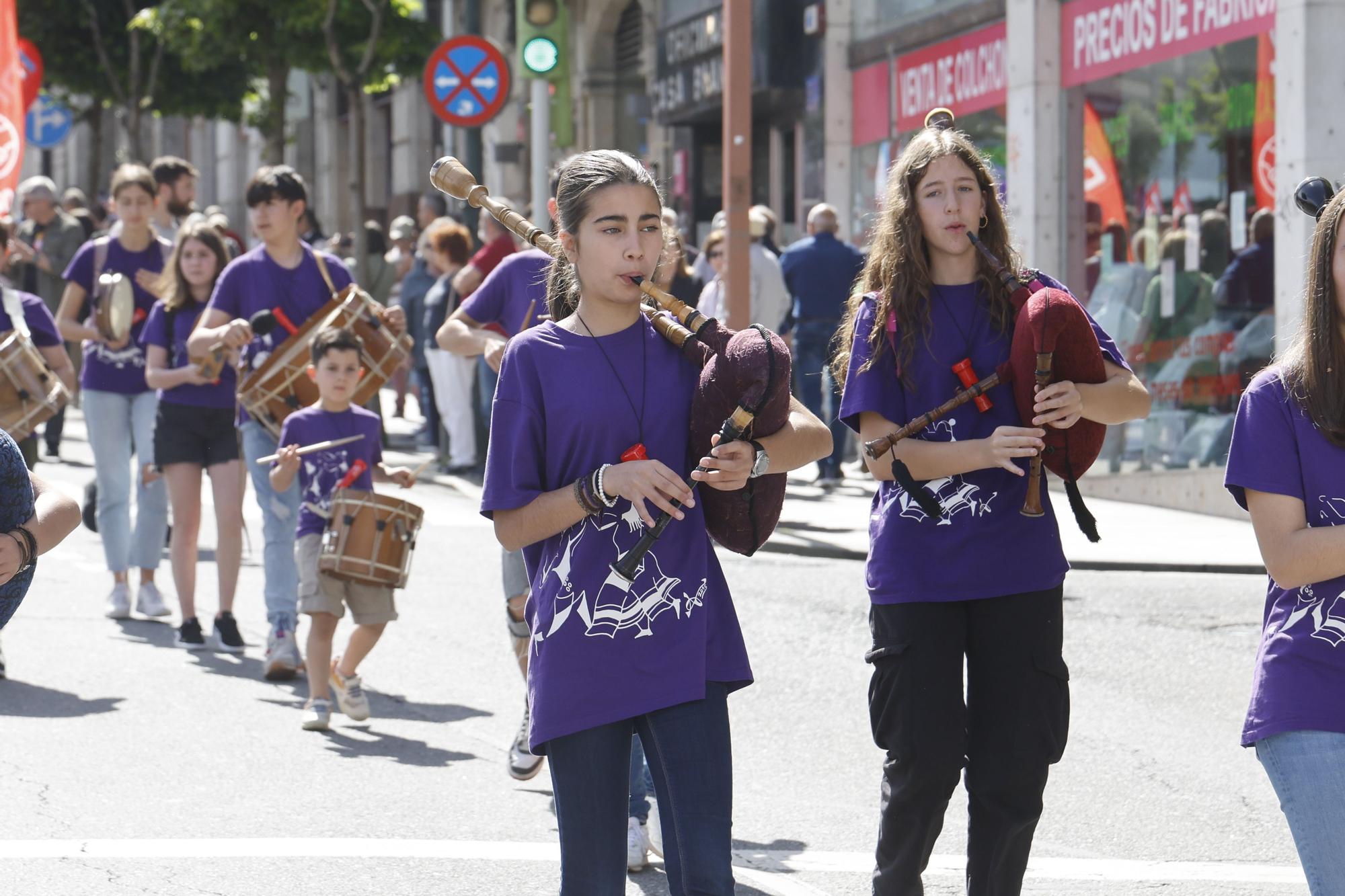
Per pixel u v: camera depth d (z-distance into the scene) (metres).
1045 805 7.20
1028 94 18.05
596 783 4.31
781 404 4.20
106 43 36.75
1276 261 14.88
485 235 18.17
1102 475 17.34
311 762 7.86
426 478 18.58
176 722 8.55
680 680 4.31
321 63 27.50
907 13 20.47
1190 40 16.05
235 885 6.13
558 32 17.39
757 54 22.38
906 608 5.11
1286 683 4.15
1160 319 16.56
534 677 4.39
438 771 7.74
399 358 9.41
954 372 5.15
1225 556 13.20
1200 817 7.05
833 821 6.99
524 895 6.07
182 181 13.90
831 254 17.47
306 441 8.95
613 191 4.37
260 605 11.65
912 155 5.22
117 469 11.20
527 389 4.40
